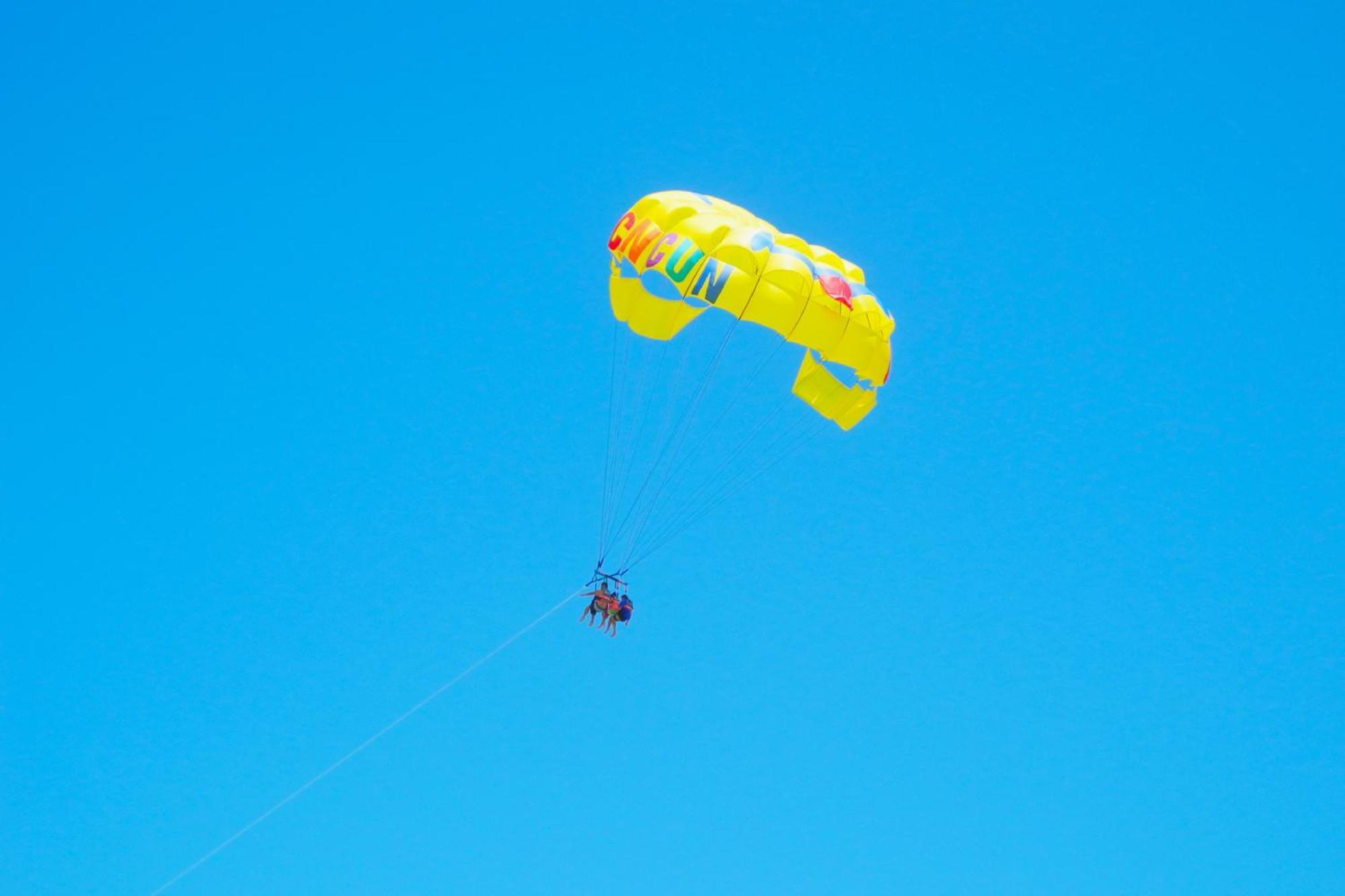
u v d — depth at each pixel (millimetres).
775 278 25375
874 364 26375
